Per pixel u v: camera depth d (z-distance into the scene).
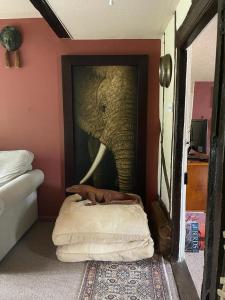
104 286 2.06
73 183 3.18
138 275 2.19
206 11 1.38
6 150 3.20
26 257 2.47
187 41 1.93
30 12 2.81
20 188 2.49
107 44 2.99
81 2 2.02
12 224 2.59
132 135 3.09
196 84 4.64
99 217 2.46
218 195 1.10
